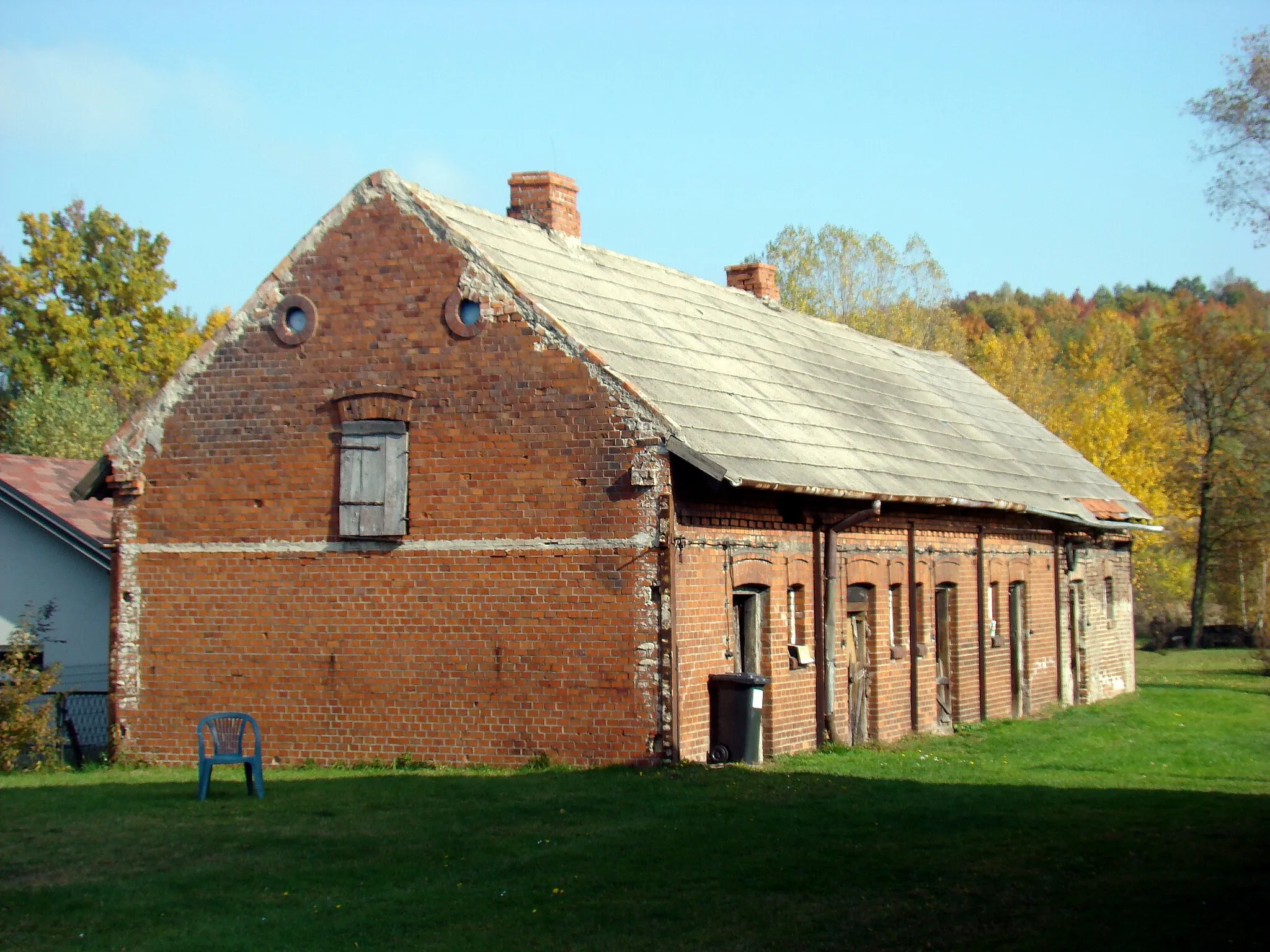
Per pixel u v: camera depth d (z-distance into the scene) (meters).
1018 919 9.77
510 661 17.11
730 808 14.04
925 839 12.58
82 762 19.66
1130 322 102.38
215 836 12.63
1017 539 27.38
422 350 17.70
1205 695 32.06
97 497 19.55
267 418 18.42
